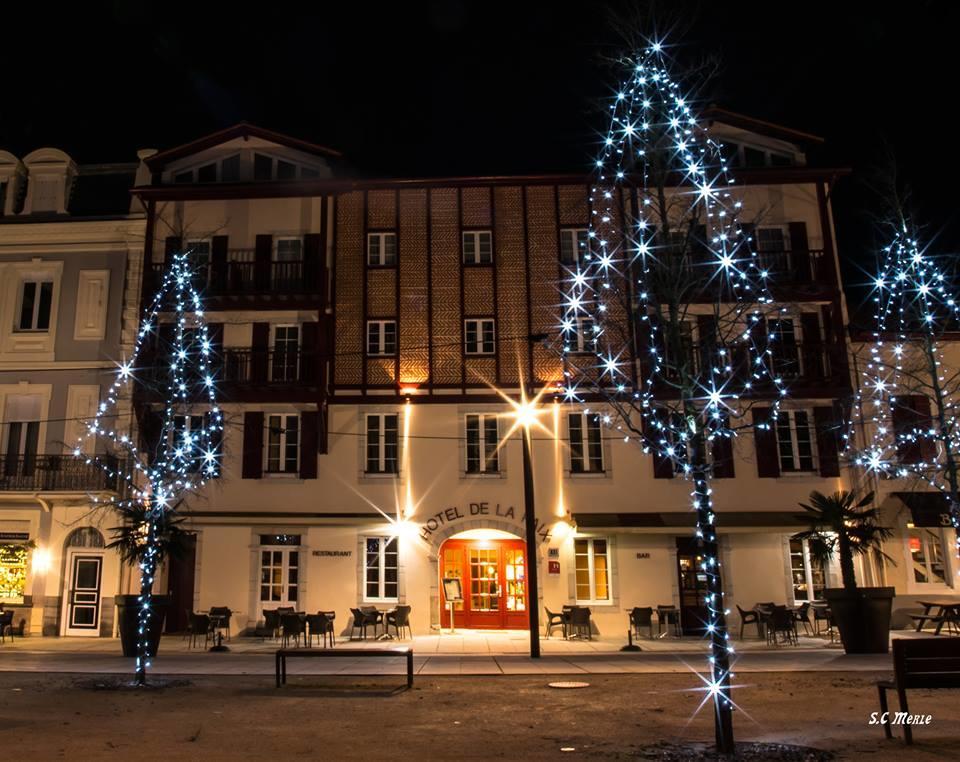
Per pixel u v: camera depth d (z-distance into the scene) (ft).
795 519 70.44
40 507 73.46
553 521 72.69
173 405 53.42
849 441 72.33
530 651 55.93
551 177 78.54
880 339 73.41
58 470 72.84
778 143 80.18
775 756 23.81
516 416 74.69
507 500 73.26
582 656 55.77
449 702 35.29
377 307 77.20
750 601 70.49
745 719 30.32
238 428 75.00
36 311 78.48
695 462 28.04
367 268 77.97
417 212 79.15
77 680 42.27
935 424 72.02
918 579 70.74
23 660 52.44
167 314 75.25
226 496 73.67
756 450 73.31
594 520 70.95
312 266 77.10
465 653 58.08
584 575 72.23
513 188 79.41
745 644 63.10
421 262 78.02
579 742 26.48
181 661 52.54
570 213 78.59
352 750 25.23
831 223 77.10
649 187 34.68
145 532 53.57
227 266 77.15
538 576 71.87
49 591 71.87
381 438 75.20
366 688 39.60
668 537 72.08
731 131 80.59
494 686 40.50
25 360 76.74
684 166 35.35
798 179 78.23
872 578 70.49
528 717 31.45
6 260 79.05
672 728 29.01
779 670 45.55
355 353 76.18
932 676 25.86
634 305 64.64
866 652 53.57
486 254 78.48
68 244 78.95
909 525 70.95
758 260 70.90
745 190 78.23
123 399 75.05
